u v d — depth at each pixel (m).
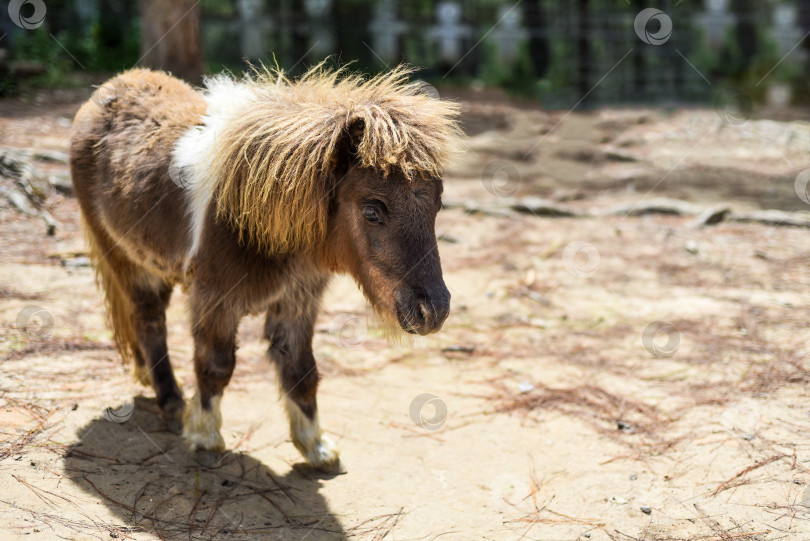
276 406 4.25
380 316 3.11
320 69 3.43
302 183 2.97
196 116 3.63
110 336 4.74
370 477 3.63
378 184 2.87
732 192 9.50
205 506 3.22
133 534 2.92
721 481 3.53
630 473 3.68
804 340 5.11
